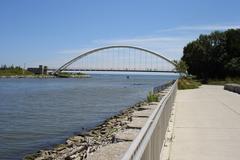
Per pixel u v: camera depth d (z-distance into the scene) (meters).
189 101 30.42
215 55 111.56
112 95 76.19
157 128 8.02
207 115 19.89
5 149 21.36
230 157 10.05
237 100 31.66
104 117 37.72
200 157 10.03
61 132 27.72
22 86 129.00
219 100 31.67
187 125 15.98
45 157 17.12
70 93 84.56
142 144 5.11
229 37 111.06
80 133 24.91
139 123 12.80
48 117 38.16
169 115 16.59
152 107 19.16
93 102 57.91
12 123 33.34
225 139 12.71
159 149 8.97
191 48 118.19
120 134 11.05
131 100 61.53
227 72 105.81
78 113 41.97
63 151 17.73
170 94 17.80
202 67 113.50
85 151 15.54
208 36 113.75
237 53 109.31
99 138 19.81
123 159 3.98
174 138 12.82
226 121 17.38
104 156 8.73
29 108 48.72
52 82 181.62
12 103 57.19
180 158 9.90
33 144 22.86
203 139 12.69
